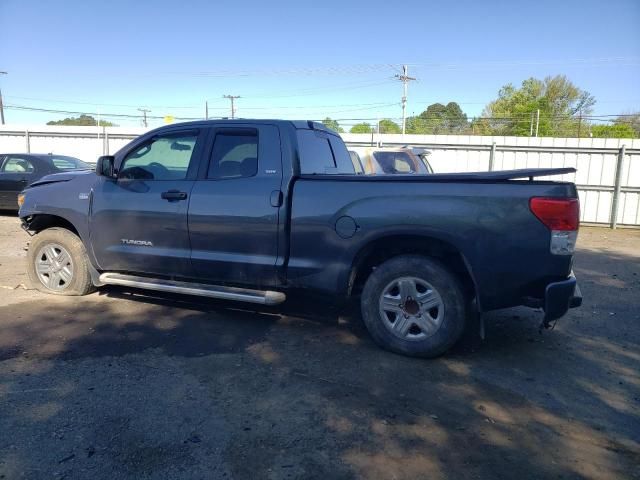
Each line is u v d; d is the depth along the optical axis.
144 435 3.17
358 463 2.95
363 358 4.47
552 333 5.28
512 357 4.61
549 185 4.09
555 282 4.07
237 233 4.91
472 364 4.42
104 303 5.82
